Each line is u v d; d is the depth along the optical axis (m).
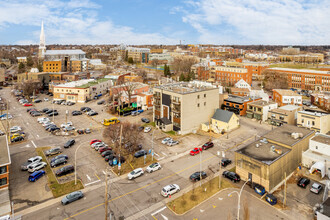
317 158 55.78
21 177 53.00
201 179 52.56
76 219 40.06
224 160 59.31
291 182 52.19
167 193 46.16
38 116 99.56
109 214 41.12
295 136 59.31
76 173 54.84
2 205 43.03
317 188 47.50
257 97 112.12
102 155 62.69
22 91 142.88
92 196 46.47
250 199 45.81
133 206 43.56
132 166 58.28
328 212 37.38
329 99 114.12
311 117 78.25
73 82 137.50
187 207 43.31
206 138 76.81
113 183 51.06
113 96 111.31
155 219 40.25
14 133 78.56
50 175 53.81
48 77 162.62
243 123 92.06
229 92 144.75
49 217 40.50
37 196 46.22
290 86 170.62
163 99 85.00
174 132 81.25
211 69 198.75
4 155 49.72
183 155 64.69
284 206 43.72
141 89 128.75
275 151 53.03
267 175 47.38
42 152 65.38
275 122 89.06
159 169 57.12
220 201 45.19
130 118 97.25
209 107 86.25
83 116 100.50
